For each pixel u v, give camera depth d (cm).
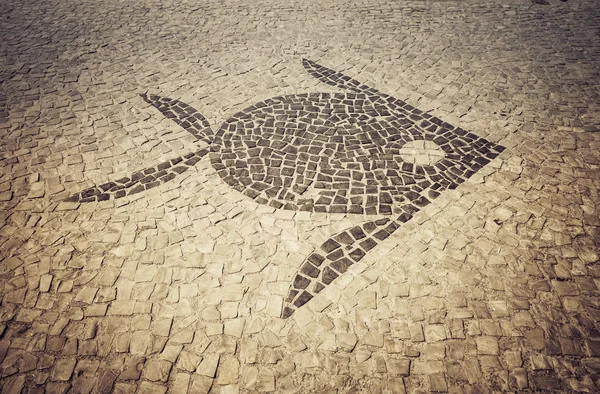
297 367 308
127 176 480
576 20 853
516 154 507
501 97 614
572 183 464
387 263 381
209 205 444
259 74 680
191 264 382
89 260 383
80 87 634
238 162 503
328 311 343
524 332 327
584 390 294
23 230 410
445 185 466
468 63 701
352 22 848
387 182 472
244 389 296
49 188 459
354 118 579
